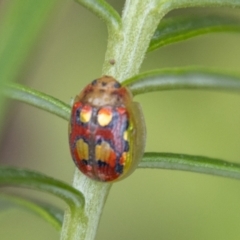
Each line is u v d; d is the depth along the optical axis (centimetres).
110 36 7
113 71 7
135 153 7
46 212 7
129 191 14
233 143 13
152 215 13
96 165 7
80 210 7
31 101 7
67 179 14
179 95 14
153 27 7
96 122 7
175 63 14
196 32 7
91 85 7
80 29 14
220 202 13
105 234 13
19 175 6
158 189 14
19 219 12
